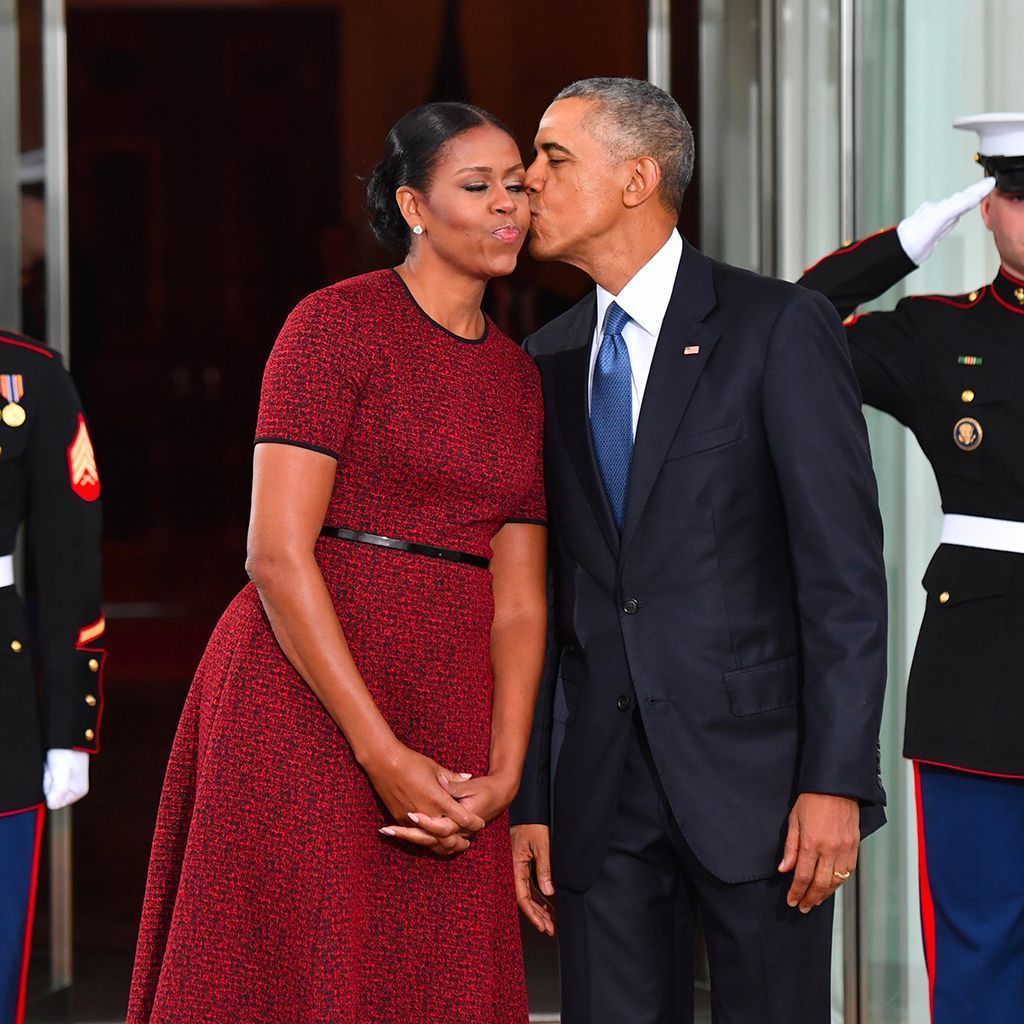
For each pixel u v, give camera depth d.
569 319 8.55
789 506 7.67
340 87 44.25
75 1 43.91
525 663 8.02
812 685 7.58
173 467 43.16
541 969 14.75
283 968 7.41
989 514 9.29
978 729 9.17
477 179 7.54
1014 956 9.45
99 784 22.03
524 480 7.91
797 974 7.91
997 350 9.32
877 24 12.08
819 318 7.84
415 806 7.37
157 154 44.38
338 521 7.54
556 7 35.12
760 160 12.83
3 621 9.38
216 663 7.71
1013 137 9.16
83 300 43.78
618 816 8.10
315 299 7.52
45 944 12.86
